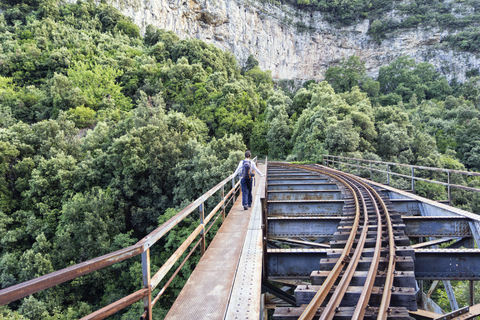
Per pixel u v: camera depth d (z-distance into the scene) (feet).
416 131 140.26
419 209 31.09
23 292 4.61
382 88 402.31
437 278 16.30
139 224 99.96
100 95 220.84
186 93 227.81
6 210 105.19
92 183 109.50
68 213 87.97
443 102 302.66
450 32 421.18
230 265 15.35
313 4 467.52
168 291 71.92
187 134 124.47
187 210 12.52
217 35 385.91
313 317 11.25
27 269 75.61
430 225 23.43
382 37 446.60
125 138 104.83
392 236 19.36
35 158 118.01
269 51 425.69
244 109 207.82
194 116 193.16
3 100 204.44
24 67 243.81
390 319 11.02
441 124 192.13
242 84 246.47
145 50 311.88
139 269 75.20
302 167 80.59
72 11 323.57
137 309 66.13
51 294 72.74
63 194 106.63
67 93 204.13
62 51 254.27
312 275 14.61
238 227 22.71
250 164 27.63
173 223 10.44
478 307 18.94
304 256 17.51
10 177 116.37
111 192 100.63
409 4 446.19
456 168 116.57
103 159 111.55
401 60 396.78
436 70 410.93
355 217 24.73
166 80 252.01
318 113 138.10
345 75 360.69
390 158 115.34
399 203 31.60
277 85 408.67
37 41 265.75
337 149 114.73
